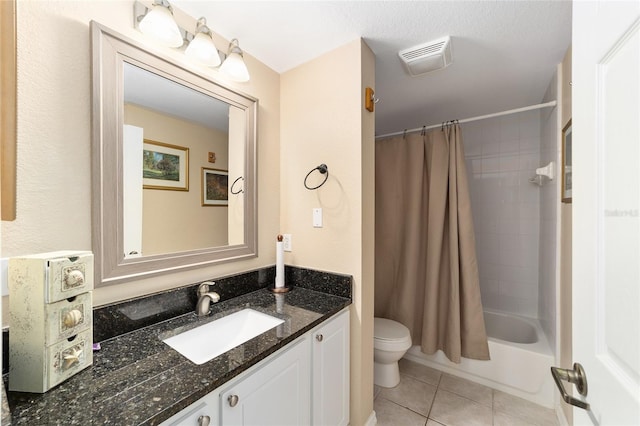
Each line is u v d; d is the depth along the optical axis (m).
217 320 1.14
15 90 0.55
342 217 1.44
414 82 1.81
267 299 1.38
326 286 1.48
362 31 1.31
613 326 0.46
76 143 0.87
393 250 2.28
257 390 0.87
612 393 0.45
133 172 1.02
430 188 2.08
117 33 0.95
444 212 2.04
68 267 0.71
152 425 0.58
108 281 0.93
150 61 1.05
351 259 1.42
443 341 2.05
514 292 2.45
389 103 2.14
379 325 2.01
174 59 1.13
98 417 0.58
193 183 1.23
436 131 2.11
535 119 2.34
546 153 2.04
